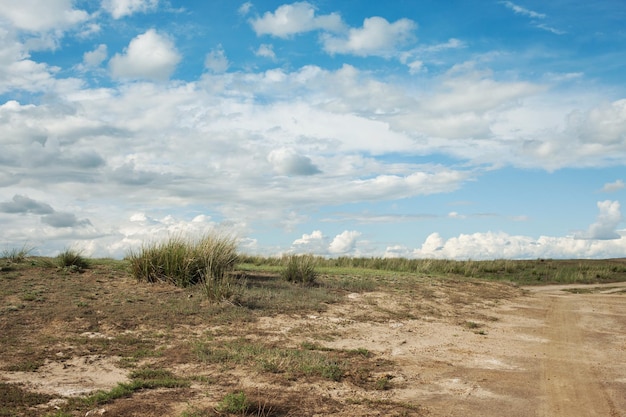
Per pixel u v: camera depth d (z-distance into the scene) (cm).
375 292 1636
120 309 1154
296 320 1198
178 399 659
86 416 591
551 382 820
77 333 977
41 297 1205
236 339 1004
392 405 681
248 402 652
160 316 1123
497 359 970
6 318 1030
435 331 1212
